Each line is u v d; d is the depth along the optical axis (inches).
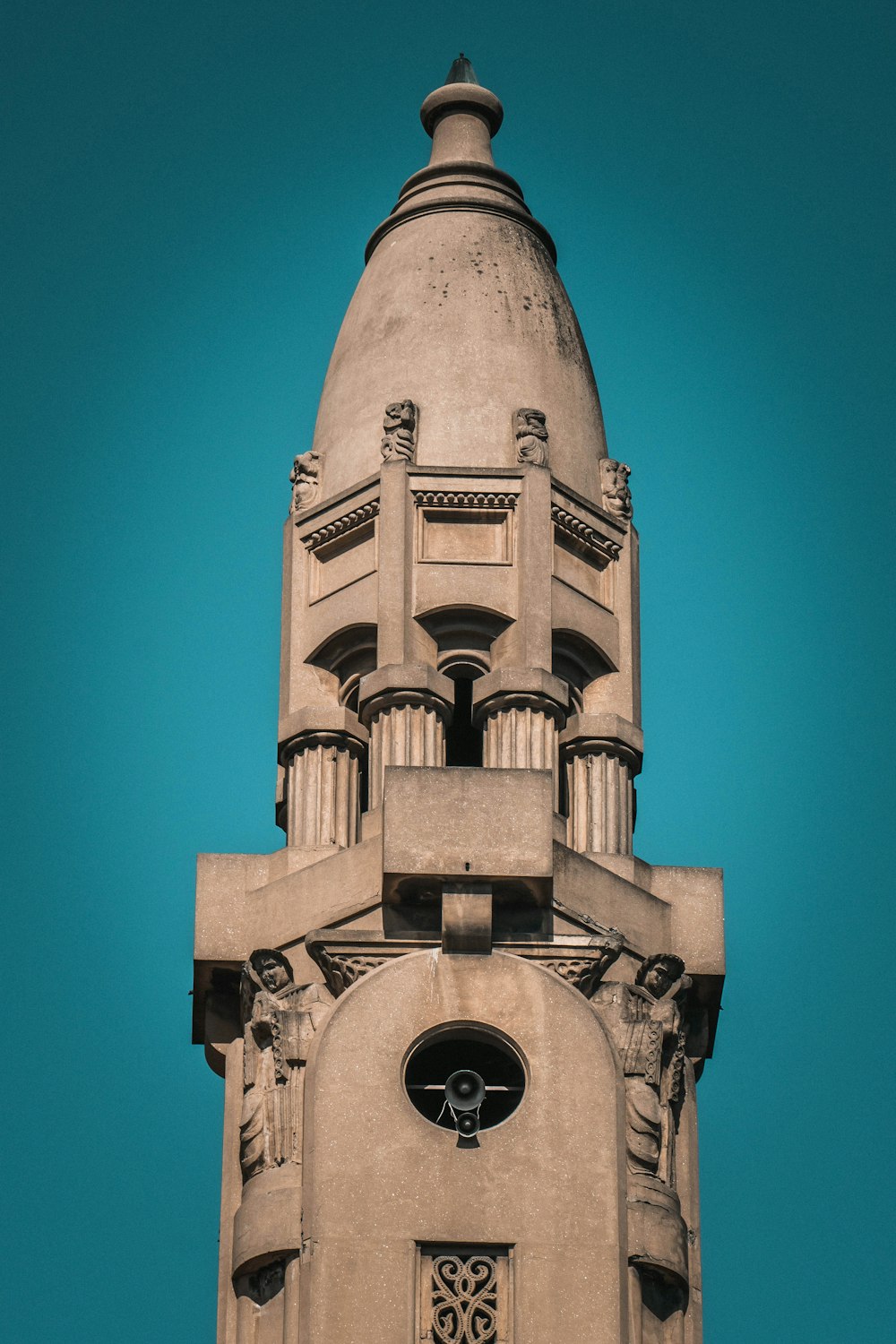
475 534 1656.0
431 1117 1512.1
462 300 1728.6
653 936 1590.8
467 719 1680.6
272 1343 1482.5
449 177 1791.3
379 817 1592.0
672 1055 1556.3
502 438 1684.3
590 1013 1521.9
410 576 1641.2
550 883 1535.4
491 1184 1483.8
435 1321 1460.4
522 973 1528.1
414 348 1712.6
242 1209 1509.6
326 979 1551.4
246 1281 1502.2
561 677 1656.0
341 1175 1483.8
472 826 1537.9
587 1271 1467.8
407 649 1625.2
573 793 1636.3
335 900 1571.1
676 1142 1550.2
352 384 1720.0
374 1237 1470.2
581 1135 1497.3
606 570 1688.0
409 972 1525.6
